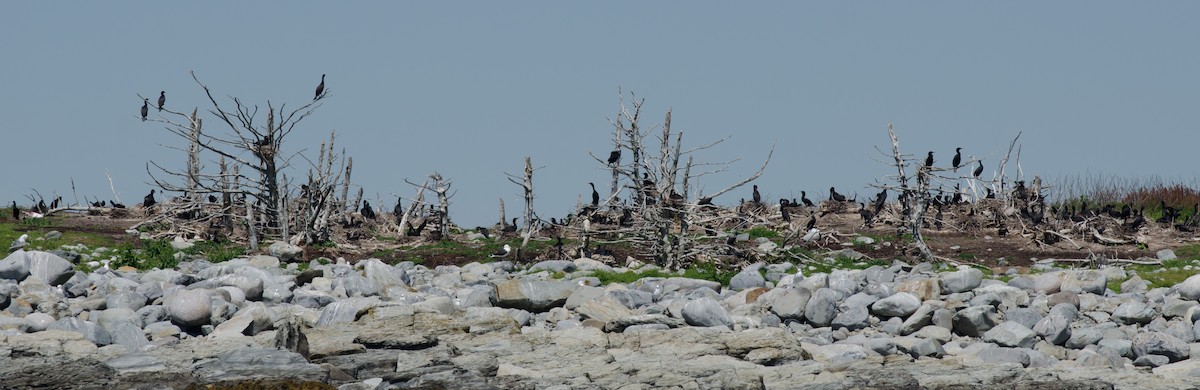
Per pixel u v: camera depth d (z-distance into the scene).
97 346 82.38
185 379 71.81
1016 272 115.94
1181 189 159.25
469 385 70.25
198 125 145.25
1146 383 71.31
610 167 123.19
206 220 145.75
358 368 75.38
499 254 128.50
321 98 134.12
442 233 141.75
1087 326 91.12
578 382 72.00
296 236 135.25
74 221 145.50
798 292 96.00
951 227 140.25
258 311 89.56
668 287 107.50
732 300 101.31
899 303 93.19
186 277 107.56
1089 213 139.50
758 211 151.38
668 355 78.38
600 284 111.56
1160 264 120.56
